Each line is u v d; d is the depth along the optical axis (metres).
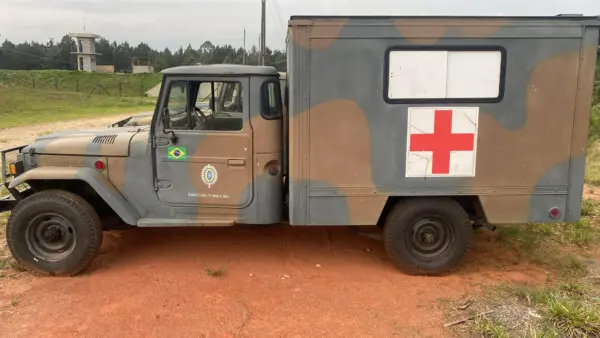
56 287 4.40
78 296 4.23
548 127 4.46
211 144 4.64
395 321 3.88
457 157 4.49
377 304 4.16
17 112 23.33
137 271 4.76
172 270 4.79
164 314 3.94
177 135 4.64
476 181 4.53
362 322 3.86
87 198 4.97
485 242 5.62
